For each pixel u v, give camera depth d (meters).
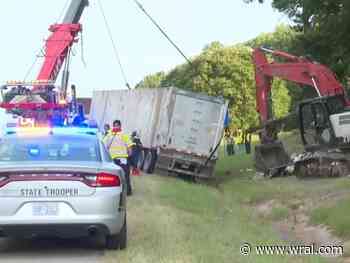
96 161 10.16
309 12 33.16
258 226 14.70
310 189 20.38
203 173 28.33
